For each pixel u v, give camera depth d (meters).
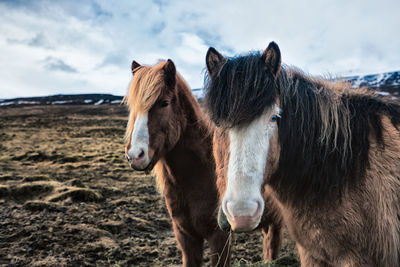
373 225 1.40
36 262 2.71
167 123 2.11
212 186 2.21
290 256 2.79
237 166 1.25
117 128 21.19
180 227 2.35
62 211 3.94
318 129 1.52
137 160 1.96
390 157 1.43
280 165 1.54
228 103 1.30
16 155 8.65
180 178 2.25
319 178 1.49
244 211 1.19
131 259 3.02
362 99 1.60
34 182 4.97
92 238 3.28
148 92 2.02
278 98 1.42
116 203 4.64
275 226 3.01
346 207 1.43
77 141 13.73
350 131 1.47
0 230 3.24
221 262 2.24
